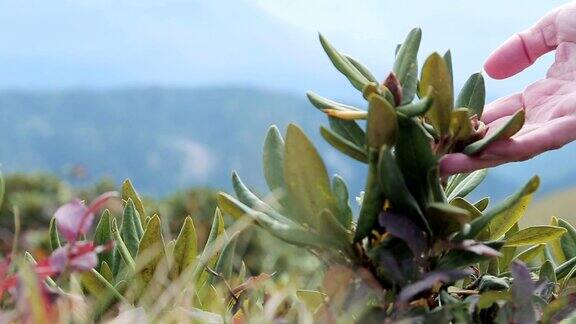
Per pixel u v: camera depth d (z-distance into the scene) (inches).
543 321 20.5
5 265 20.2
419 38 22.7
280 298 21.4
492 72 33.6
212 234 25.2
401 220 20.7
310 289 23.6
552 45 32.7
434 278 19.9
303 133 20.5
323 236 21.3
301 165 20.8
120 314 21.2
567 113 28.1
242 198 22.7
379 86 21.8
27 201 106.7
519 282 20.4
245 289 24.0
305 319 20.6
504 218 24.1
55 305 20.0
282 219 22.2
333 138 21.8
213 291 23.2
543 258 28.8
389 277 21.4
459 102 24.7
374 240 22.0
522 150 23.2
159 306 21.6
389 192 20.6
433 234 21.3
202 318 21.4
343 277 20.7
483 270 25.2
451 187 25.5
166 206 103.7
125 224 25.5
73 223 20.0
